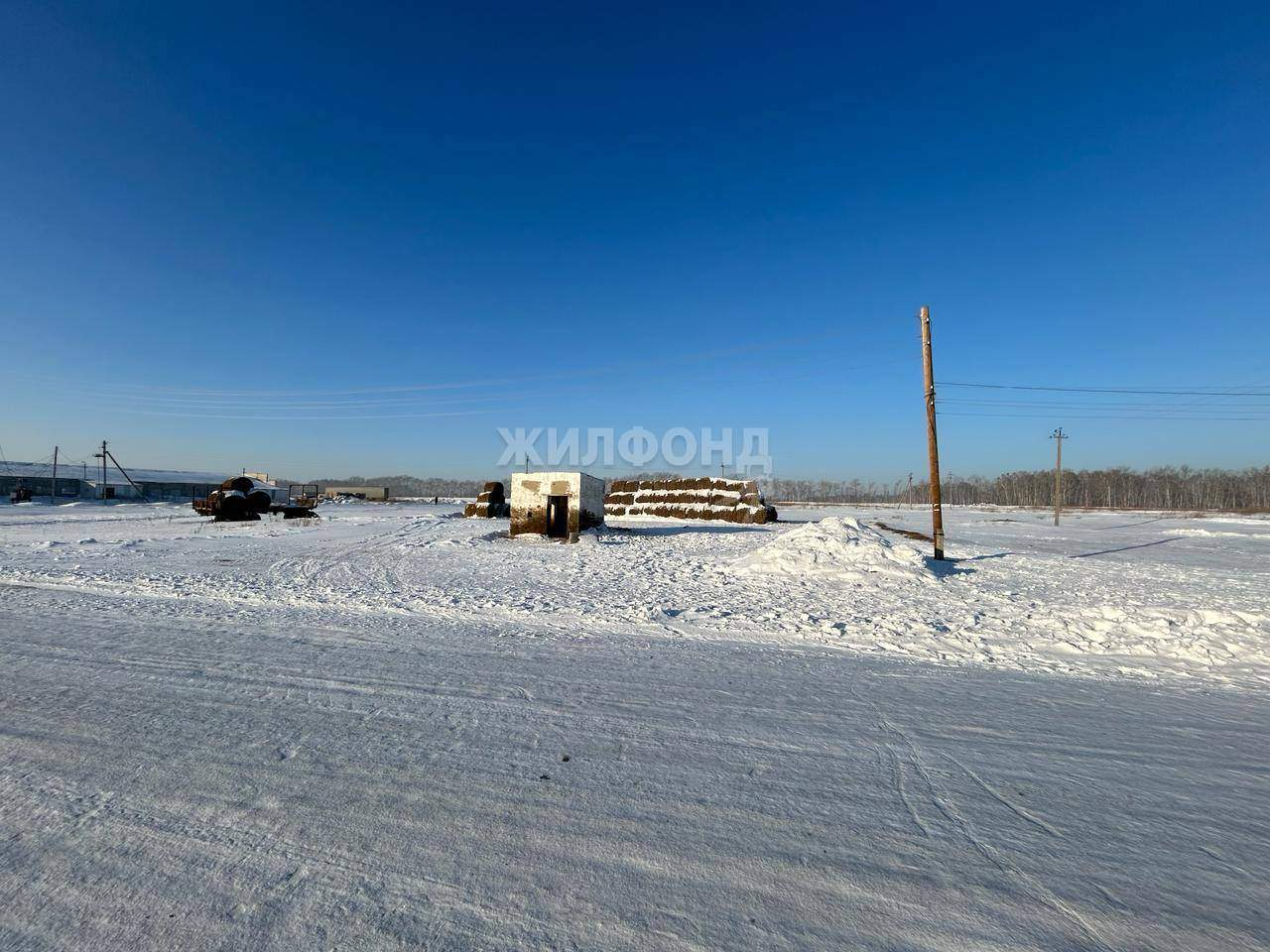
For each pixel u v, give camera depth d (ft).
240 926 7.97
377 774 12.25
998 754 13.78
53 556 48.62
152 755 12.94
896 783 12.29
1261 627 25.88
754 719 15.66
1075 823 10.89
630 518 132.26
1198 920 8.36
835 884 9.07
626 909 8.44
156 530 82.74
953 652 22.98
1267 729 15.49
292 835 10.02
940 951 7.74
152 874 8.97
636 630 26.13
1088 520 164.14
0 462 234.79
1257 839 10.43
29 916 8.07
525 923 8.13
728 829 10.49
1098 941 7.95
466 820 10.59
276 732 14.28
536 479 75.25
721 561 53.21
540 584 39.58
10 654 20.77
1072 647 23.66
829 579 42.42
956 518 168.35
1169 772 13.01
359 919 8.13
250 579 38.86
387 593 34.65
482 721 15.24
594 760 13.12
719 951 7.68
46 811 10.59
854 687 18.47
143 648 21.74
